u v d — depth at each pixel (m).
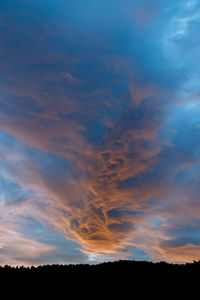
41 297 19.14
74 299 18.75
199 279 21.05
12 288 20.91
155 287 20.28
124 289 20.23
